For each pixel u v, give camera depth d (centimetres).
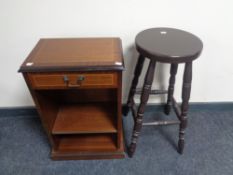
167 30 109
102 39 109
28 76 85
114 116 120
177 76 138
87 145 124
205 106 153
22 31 116
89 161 122
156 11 112
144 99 102
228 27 118
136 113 116
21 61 127
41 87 89
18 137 137
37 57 90
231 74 137
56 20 113
